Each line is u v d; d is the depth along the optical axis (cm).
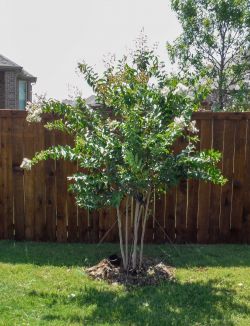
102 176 390
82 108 421
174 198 512
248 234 518
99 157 380
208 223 516
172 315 310
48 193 516
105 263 412
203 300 340
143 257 451
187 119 387
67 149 391
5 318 300
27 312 311
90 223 517
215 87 1239
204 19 1260
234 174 506
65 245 507
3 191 518
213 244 518
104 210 512
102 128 403
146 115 385
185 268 424
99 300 336
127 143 367
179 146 493
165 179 383
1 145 509
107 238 519
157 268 405
